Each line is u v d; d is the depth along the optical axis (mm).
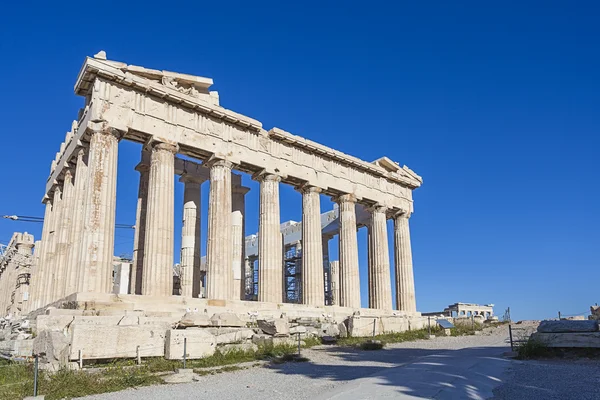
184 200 39938
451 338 32406
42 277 37344
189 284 37562
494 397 11992
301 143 39469
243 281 40656
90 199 27953
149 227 30344
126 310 25406
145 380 15648
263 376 16844
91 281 26875
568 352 19219
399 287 47594
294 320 30547
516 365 17047
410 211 49531
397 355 23000
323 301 39000
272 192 37250
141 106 31203
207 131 34094
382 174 46312
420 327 34812
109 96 29906
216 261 32469
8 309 56625
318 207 40469
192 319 22859
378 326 31609
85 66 29344
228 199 34094
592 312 47438
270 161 37594
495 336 32969
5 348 21344
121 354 18312
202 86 34438
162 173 31203
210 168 35031
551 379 14133
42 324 19922
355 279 41312
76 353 17234
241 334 23250
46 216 40156
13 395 13344
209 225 33438
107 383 15148
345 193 42969
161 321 22578
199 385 15258
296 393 13484
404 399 10891
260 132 37219
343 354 23234
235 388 14570
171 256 30531
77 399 13359
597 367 16406
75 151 32281
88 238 27359
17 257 55125
